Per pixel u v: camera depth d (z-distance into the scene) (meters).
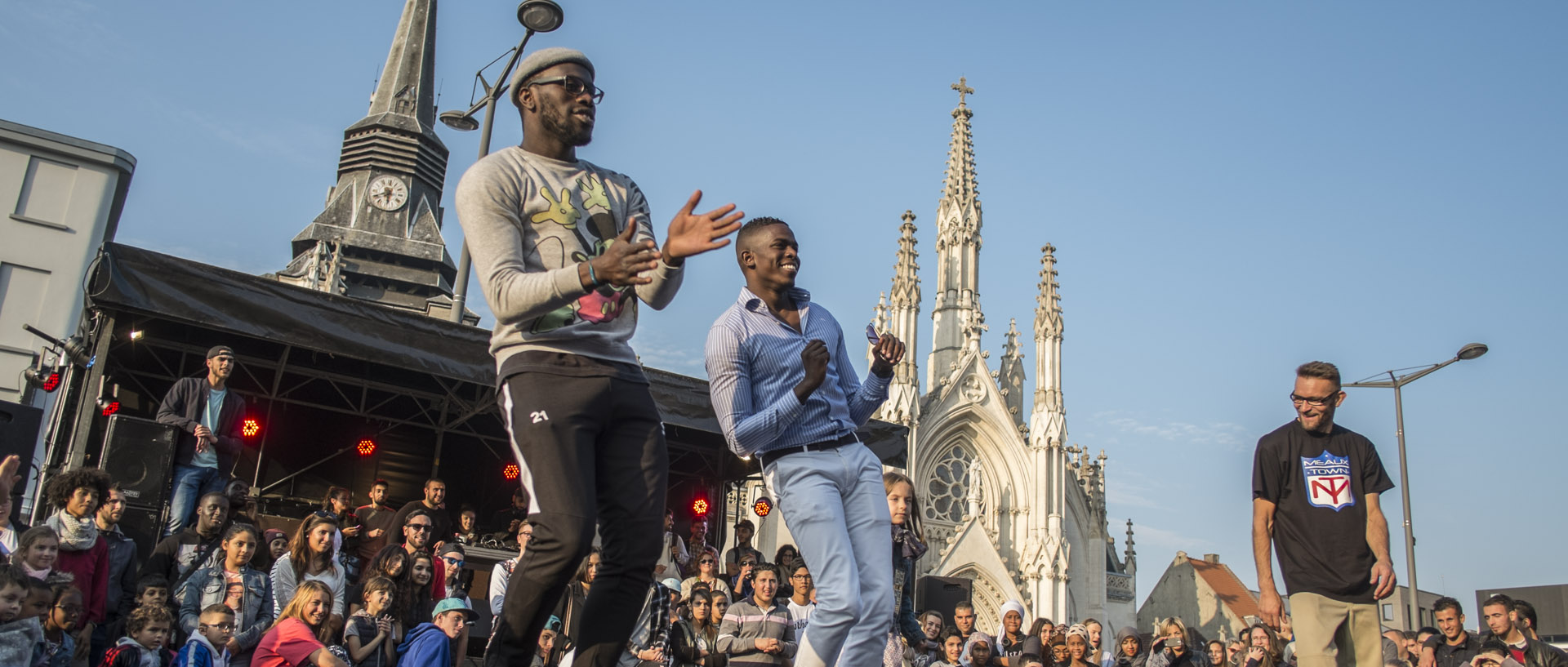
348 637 8.12
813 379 4.62
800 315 5.25
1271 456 6.32
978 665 12.19
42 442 15.80
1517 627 10.38
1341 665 6.01
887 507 4.93
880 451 19.83
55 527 7.95
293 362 16.55
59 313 23.38
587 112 4.00
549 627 9.77
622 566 3.67
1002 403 46.28
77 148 24.38
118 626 8.45
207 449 10.70
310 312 13.48
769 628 9.73
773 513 36.88
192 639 7.62
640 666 9.22
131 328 13.99
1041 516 44.84
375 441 18.81
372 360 13.81
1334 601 6.00
